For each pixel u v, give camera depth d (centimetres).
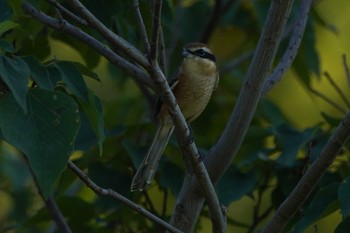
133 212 1181
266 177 1179
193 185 1011
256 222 1167
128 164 1180
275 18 955
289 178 1129
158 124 1084
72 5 804
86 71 853
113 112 1422
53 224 1308
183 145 874
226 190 1120
